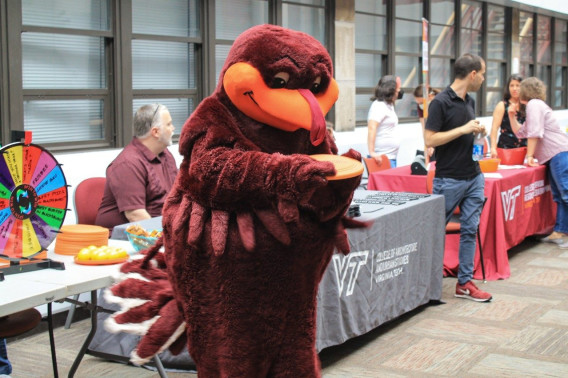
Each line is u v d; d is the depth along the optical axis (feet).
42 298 7.09
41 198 8.06
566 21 51.42
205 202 5.49
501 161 20.13
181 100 21.38
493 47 41.37
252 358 5.70
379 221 11.85
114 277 6.57
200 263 5.65
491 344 12.22
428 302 14.58
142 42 19.97
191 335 5.87
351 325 11.25
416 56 34.19
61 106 17.72
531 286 16.05
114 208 11.90
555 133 19.97
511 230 17.92
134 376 10.73
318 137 5.56
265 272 5.56
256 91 5.37
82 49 18.15
